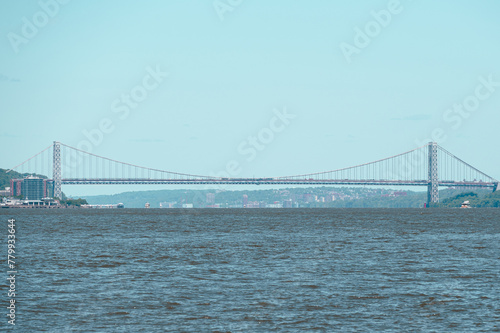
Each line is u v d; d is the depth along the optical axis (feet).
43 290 204.03
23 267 258.78
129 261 279.08
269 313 171.01
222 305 180.45
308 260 281.33
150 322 162.30
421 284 213.25
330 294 195.62
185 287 208.64
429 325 158.92
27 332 153.69
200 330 154.92
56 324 160.56
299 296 192.75
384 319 164.76
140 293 198.29
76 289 205.77
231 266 260.62
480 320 163.32
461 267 254.88
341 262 273.13
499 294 194.80
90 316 168.45
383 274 236.02
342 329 155.43
